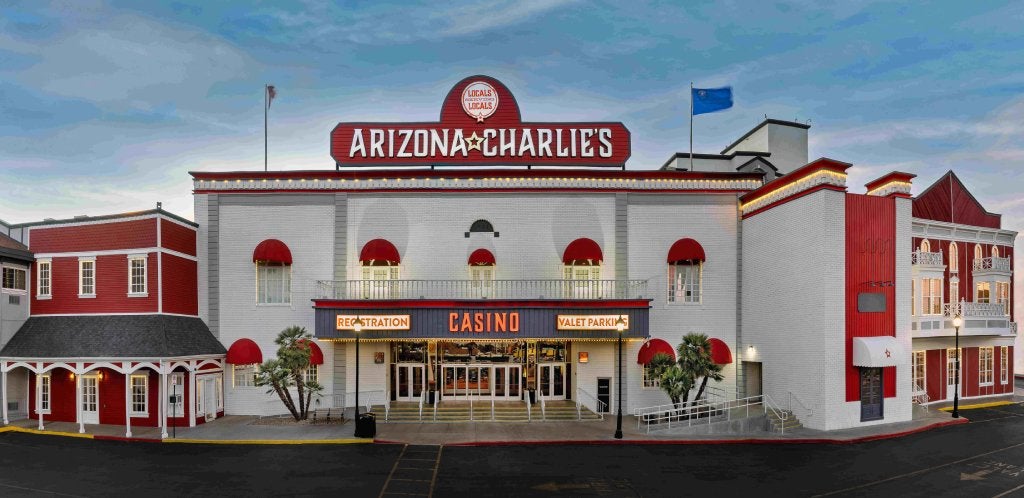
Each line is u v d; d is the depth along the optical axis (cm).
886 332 2808
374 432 2584
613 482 1959
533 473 2064
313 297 3212
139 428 2792
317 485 1914
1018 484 1928
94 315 2923
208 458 2261
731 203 3306
